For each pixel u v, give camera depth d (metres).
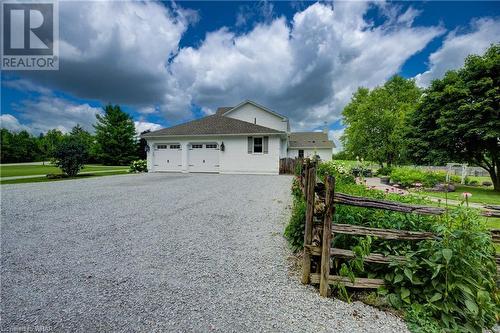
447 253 1.69
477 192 9.45
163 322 1.78
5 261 2.82
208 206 5.79
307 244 2.28
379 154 23.38
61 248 3.23
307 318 1.84
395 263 1.96
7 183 10.16
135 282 2.36
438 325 1.74
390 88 28.84
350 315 1.88
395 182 10.58
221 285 2.32
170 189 8.42
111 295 2.13
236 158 14.91
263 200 6.49
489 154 10.26
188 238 3.64
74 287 2.26
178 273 2.56
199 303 2.03
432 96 11.16
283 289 2.25
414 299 1.94
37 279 2.41
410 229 2.27
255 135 14.61
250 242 3.48
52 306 1.97
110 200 6.50
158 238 3.63
